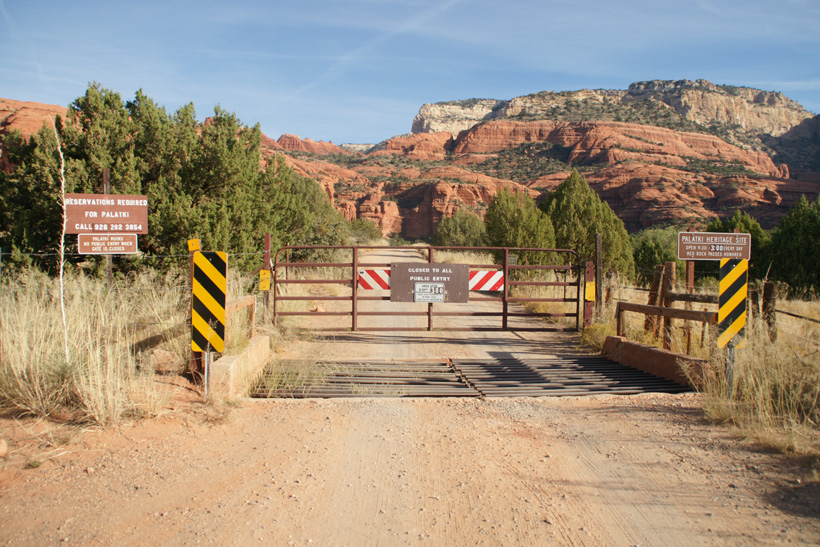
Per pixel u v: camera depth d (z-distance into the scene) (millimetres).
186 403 5336
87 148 10672
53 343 5367
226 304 5797
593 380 7242
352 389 6629
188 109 13133
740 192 100688
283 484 3838
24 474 3744
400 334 11008
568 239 21984
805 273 19266
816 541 3047
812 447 4309
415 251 43844
